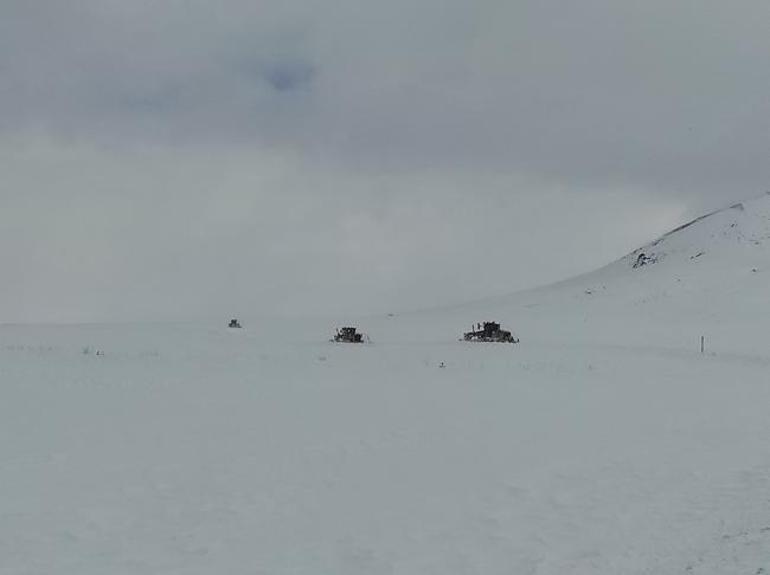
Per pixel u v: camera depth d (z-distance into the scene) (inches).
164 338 1642.5
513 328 2578.7
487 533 407.8
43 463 519.8
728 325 2418.8
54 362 1056.8
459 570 356.8
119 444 585.9
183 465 530.6
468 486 498.6
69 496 451.2
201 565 357.4
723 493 480.4
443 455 582.6
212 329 2026.3
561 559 369.4
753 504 452.1
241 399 823.7
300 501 458.6
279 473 519.2
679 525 415.5
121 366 1066.1
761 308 2664.9
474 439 645.3
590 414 782.5
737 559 353.1
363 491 482.9
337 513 438.6
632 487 497.4
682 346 2007.9
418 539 398.0
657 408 829.2
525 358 1379.2
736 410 821.9
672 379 1099.9
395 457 573.0
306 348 1526.8
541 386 995.9
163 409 741.9
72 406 735.1
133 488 472.4
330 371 1117.1
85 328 1914.4
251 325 2630.4
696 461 572.1
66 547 373.1
